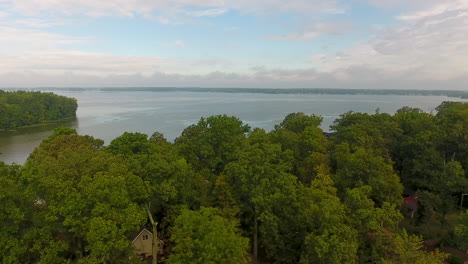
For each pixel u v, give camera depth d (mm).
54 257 23422
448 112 57875
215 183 34750
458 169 41719
